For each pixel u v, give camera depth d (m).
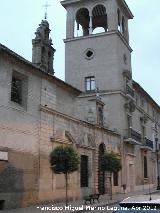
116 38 39.53
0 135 18.53
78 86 39.97
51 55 31.69
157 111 61.16
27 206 20.11
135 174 41.69
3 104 19.06
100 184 31.02
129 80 41.62
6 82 19.52
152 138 54.38
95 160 29.61
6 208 18.45
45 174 22.16
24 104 21.25
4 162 18.61
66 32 41.78
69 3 42.12
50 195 22.50
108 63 39.22
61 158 20.36
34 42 30.16
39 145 21.84
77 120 26.84
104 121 36.66
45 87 23.80
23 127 20.52
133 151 41.41
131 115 41.56
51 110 23.38
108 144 33.09
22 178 19.94
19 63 20.61
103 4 40.72
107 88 38.69
